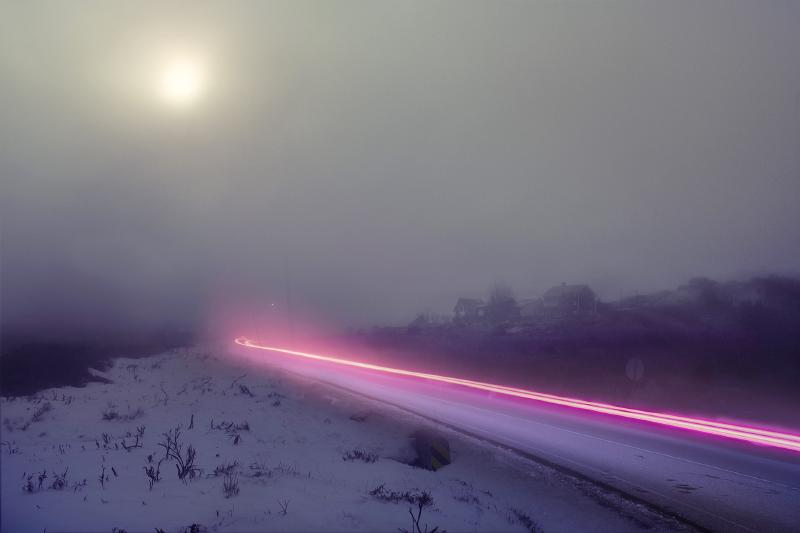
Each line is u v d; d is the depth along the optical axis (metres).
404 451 11.73
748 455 12.02
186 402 16.25
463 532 6.55
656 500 8.70
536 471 10.59
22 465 9.17
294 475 8.41
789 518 7.78
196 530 5.70
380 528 6.16
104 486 7.64
